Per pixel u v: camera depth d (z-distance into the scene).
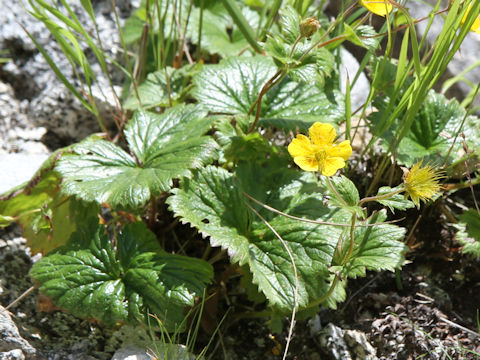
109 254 0.30
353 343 0.31
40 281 0.30
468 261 0.35
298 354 0.32
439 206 0.35
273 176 0.33
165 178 0.30
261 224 0.31
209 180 0.31
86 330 0.32
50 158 0.32
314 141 0.26
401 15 0.33
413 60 0.30
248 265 0.31
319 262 0.29
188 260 0.30
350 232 0.28
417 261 0.35
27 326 0.31
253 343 0.33
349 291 0.34
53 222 0.34
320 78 0.31
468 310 0.34
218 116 0.33
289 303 0.29
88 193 0.29
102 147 0.32
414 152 0.35
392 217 0.35
